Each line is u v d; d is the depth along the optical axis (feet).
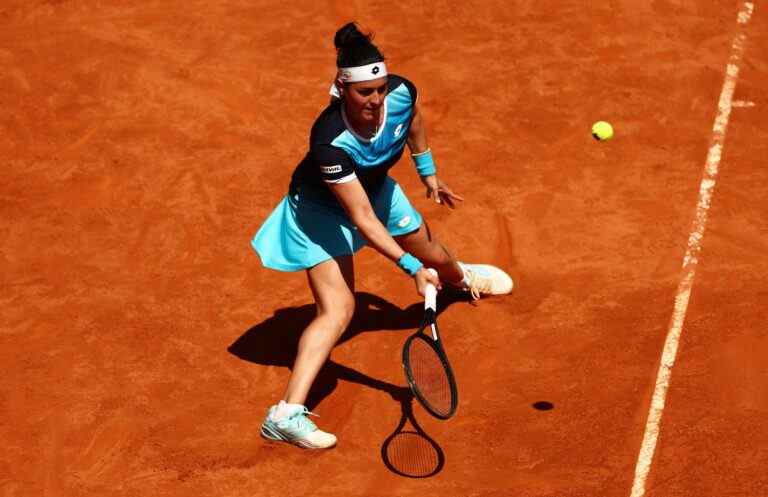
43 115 116.67
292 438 69.15
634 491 66.03
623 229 93.61
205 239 95.25
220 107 117.39
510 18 133.90
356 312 85.05
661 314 82.07
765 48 125.39
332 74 123.54
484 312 83.87
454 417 73.20
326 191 68.13
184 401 76.02
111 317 85.05
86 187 103.71
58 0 141.90
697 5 134.72
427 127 112.06
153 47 129.80
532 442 70.59
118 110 117.39
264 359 80.18
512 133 110.32
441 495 66.59
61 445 72.23
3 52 129.49
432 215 97.14
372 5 138.72
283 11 138.10
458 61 124.77
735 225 93.25
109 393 76.84
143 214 99.19
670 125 110.52
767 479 66.13
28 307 86.53
